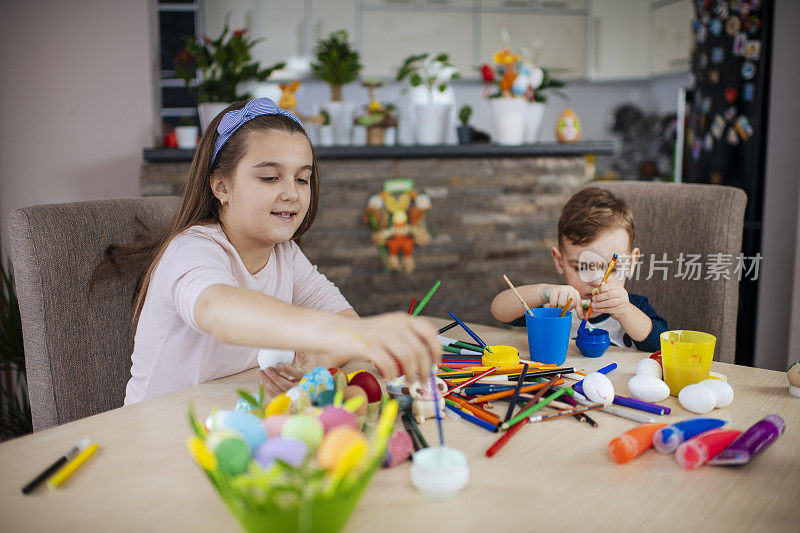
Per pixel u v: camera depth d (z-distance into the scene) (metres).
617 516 0.54
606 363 0.98
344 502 0.46
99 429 0.74
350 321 0.66
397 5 4.67
